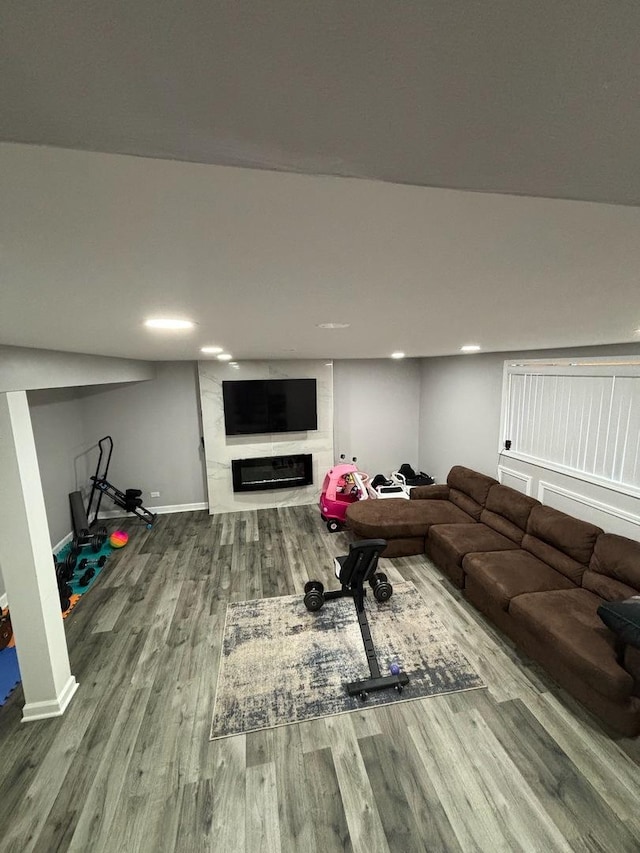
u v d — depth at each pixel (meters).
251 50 0.20
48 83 0.21
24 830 1.71
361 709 2.25
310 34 0.19
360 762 1.96
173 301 0.88
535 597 2.62
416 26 0.19
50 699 2.25
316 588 3.12
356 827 1.69
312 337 1.90
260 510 5.49
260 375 5.25
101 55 0.19
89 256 0.54
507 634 2.79
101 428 5.10
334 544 4.44
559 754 1.97
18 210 0.39
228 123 0.26
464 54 0.21
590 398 3.13
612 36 0.20
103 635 2.92
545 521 3.20
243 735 2.11
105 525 5.01
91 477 4.82
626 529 2.81
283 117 0.26
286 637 2.87
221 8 0.17
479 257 0.59
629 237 0.51
